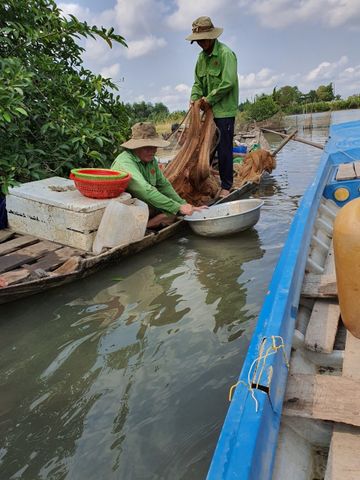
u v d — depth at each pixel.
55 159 5.87
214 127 6.27
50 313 3.48
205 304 3.55
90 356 2.93
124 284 3.95
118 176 4.30
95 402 2.52
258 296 3.63
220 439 1.37
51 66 6.29
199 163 5.97
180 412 2.42
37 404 2.52
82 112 6.34
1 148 5.44
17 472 2.09
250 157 8.46
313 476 1.52
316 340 2.09
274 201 7.05
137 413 2.42
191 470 2.06
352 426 1.58
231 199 6.54
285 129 24.72
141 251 4.67
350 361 1.94
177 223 5.15
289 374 1.79
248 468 1.24
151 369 2.78
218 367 2.76
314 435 1.63
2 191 4.65
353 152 5.16
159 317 3.38
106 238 4.19
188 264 4.38
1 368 2.85
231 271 4.16
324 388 1.70
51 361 2.90
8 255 4.07
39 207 4.38
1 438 2.29
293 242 2.77
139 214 4.42
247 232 5.32
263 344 1.77
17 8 6.08
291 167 10.81
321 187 4.08
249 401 1.51
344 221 1.61
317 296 2.49
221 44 6.26
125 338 3.12
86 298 3.70
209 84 6.45
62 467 2.11
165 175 6.04
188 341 3.05
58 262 3.94
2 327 3.30
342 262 1.63
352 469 1.43
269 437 1.45
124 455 2.16
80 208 4.08
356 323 1.71
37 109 5.94
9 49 6.13
